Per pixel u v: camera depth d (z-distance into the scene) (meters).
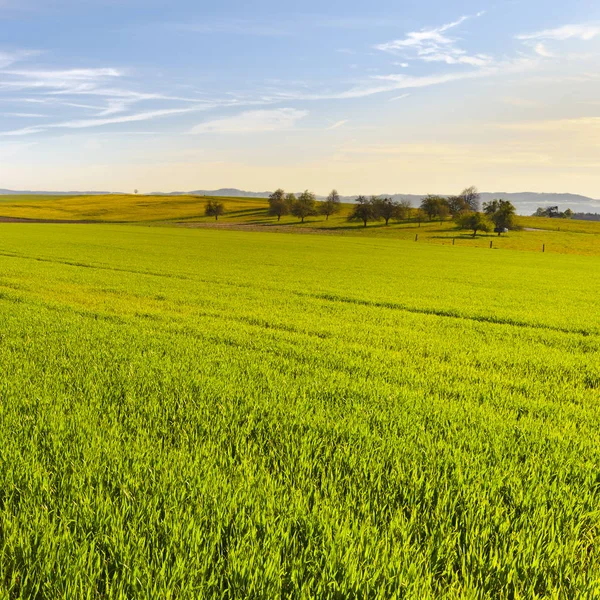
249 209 183.00
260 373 8.26
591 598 2.93
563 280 34.28
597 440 5.75
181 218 153.12
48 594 2.78
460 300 21.92
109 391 6.83
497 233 119.12
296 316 15.99
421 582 2.99
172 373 7.91
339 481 4.34
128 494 3.80
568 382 8.92
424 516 3.78
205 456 4.74
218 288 22.91
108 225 114.62
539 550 3.29
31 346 9.67
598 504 4.07
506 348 11.91
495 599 2.94
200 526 3.41
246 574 2.95
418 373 8.96
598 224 155.50
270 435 5.41
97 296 19.11
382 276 32.16
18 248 43.47
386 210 139.62
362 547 3.25
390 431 5.70
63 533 3.31
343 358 9.90
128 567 2.95
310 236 98.00
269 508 3.70
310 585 2.91
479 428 5.89
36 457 4.54
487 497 4.05
